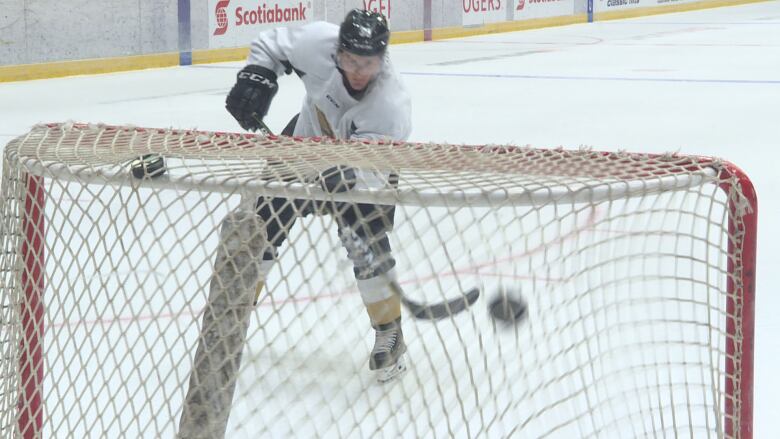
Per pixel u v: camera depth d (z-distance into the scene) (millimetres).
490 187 4703
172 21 34875
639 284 9484
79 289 10438
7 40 30406
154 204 13672
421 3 44219
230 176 4914
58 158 5328
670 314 9062
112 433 7156
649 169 5102
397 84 8297
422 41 44531
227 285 4965
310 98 8555
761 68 34875
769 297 11203
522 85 30719
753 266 5066
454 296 8328
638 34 47969
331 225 4848
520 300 5395
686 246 10828
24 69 30906
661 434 6750
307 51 8391
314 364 5980
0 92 28484
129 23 33562
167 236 12328
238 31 37312
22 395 5566
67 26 31875
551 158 5473
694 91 29438
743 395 5160
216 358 5004
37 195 5523
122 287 5039
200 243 4973
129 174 5004
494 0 48281
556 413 6812
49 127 6305
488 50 41031
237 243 4941
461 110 25828
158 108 26000
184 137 6094
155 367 4980
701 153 20328
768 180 17672
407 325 8609
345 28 7789
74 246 12055
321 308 8258
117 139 5961
